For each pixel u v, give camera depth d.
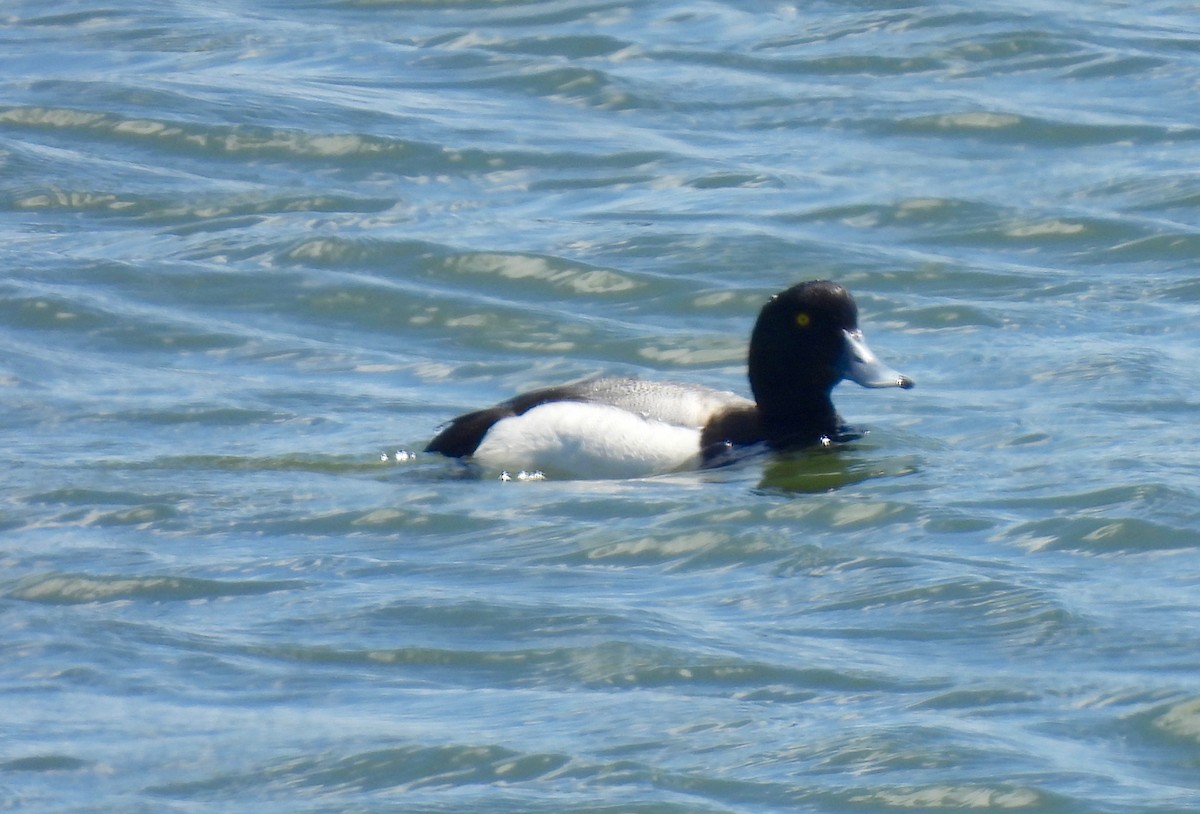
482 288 16.31
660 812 7.51
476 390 14.13
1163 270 16.58
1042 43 22.86
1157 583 9.89
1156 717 8.22
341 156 19.53
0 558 10.44
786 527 10.86
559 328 15.47
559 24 24.08
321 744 8.11
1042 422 12.91
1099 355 14.28
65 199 18.30
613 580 10.12
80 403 13.48
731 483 11.73
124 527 10.98
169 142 19.80
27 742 8.16
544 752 8.02
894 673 8.80
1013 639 9.16
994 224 17.75
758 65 22.42
